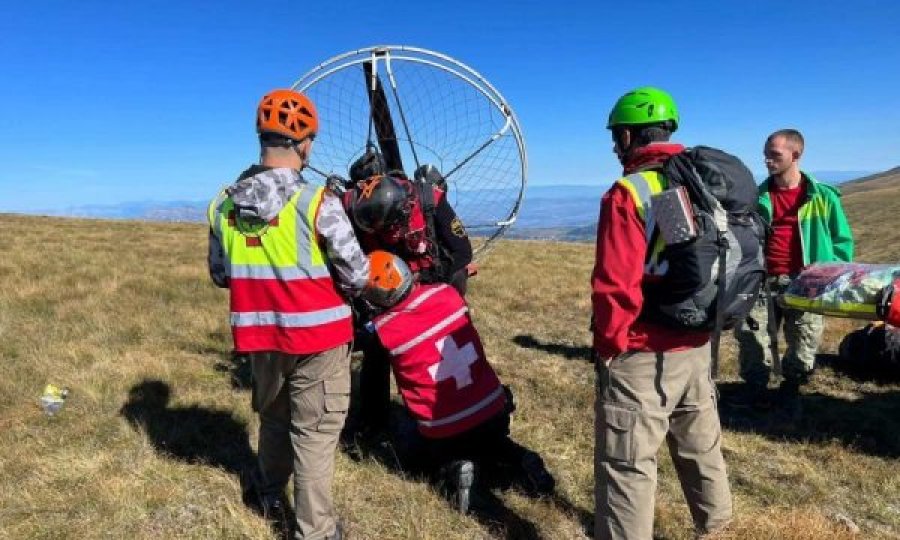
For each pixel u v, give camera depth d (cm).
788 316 514
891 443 460
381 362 443
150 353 642
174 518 346
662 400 270
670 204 239
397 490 380
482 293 1066
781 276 501
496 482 391
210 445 435
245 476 390
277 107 283
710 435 292
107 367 575
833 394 559
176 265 1335
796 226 495
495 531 346
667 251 249
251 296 288
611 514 273
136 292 983
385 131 411
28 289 941
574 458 432
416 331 370
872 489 394
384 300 319
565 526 352
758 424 498
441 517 355
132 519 340
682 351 271
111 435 442
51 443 425
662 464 418
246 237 285
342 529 332
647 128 268
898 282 393
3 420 459
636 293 248
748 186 259
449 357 371
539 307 974
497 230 422
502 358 679
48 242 1738
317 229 278
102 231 2247
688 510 364
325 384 298
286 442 332
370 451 432
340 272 285
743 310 269
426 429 373
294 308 284
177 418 473
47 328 720
